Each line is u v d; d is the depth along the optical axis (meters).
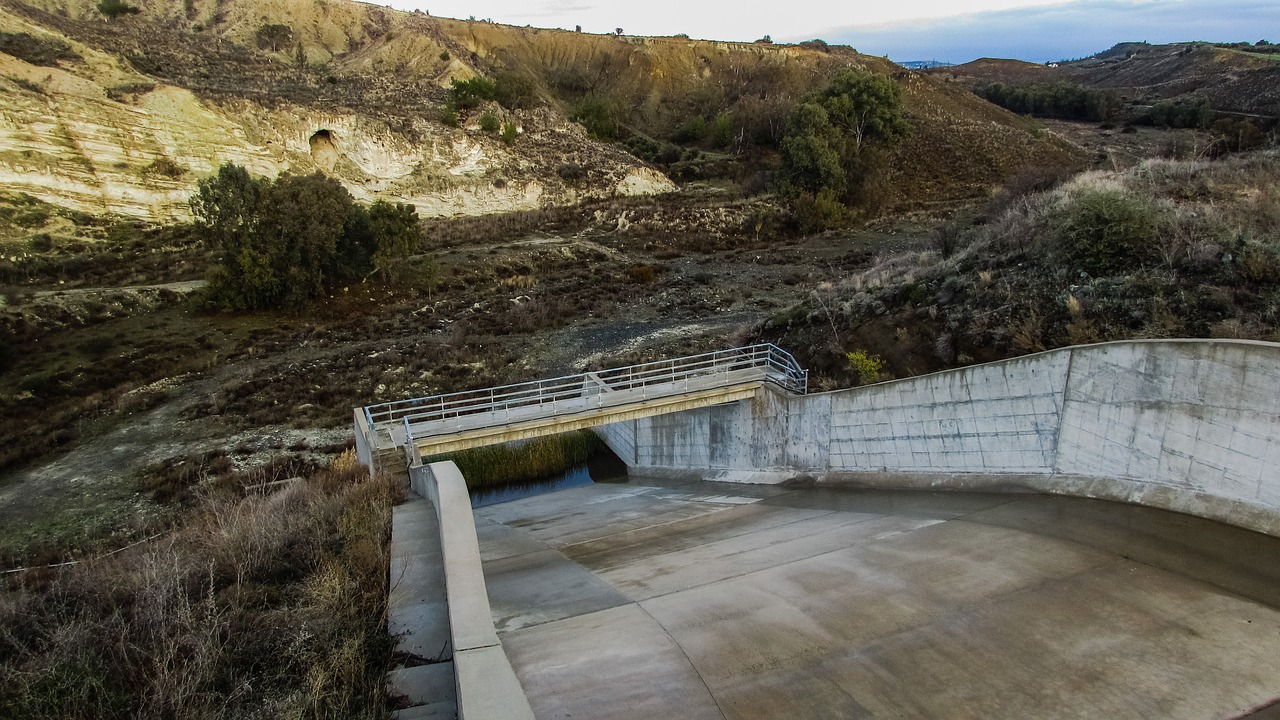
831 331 21.12
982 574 9.21
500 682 5.73
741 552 11.74
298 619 8.08
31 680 6.88
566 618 8.95
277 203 39.25
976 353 16.38
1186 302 13.66
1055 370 12.31
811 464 18.17
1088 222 16.55
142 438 25.34
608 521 17.06
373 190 59.03
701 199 64.62
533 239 54.75
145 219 47.19
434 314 39.44
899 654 7.39
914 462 15.31
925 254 24.70
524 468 25.50
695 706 6.57
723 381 20.25
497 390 27.94
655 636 8.11
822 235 54.41
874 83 62.66
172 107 51.19
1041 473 12.78
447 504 10.30
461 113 70.00
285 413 27.02
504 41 111.69
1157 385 10.72
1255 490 9.54
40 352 32.38
